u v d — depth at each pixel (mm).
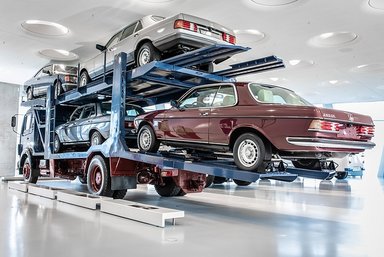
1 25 9406
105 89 7395
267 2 7766
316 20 8703
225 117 5031
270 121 4555
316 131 4270
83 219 5051
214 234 4234
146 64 6043
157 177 7430
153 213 4707
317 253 3432
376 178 18984
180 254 3318
